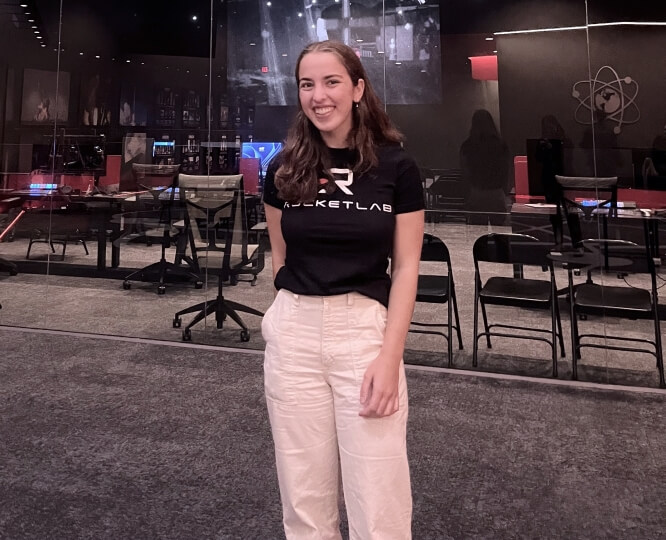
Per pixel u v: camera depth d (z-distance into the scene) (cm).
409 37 395
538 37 363
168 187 456
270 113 473
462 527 172
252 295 405
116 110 512
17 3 540
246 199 431
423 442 234
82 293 453
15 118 534
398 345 103
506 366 342
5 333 413
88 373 321
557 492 194
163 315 423
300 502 110
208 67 488
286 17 461
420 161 383
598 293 330
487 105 375
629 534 169
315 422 108
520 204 355
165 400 280
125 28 514
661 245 323
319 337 105
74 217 473
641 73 343
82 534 167
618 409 274
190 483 198
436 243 363
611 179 339
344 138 108
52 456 217
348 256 104
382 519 102
